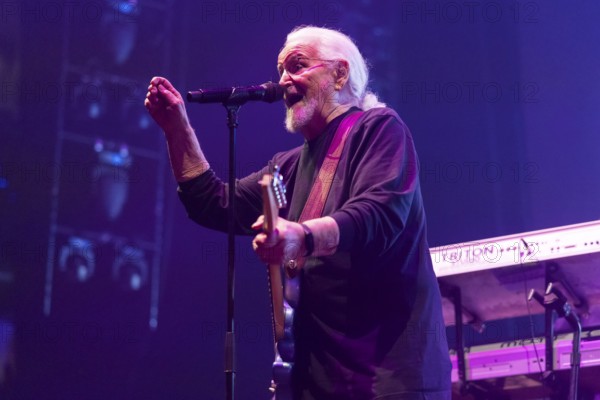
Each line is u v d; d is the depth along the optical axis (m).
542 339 4.54
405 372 3.10
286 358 3.32
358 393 3.13
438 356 3.19
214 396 9.27
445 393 3.17
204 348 9.32
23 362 8.47
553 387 4.38
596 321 4.68
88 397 8.66
